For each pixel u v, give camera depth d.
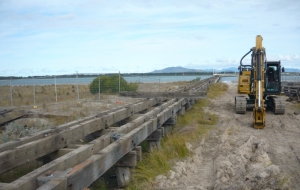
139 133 6.69
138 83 26.28
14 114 11.01
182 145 8.58
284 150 9.00
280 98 16.70
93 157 4.65
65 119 11.89
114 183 6.68
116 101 18.78
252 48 16.20
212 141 10.23
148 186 6.28
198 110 16.80
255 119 12.41
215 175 6.94
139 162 7.12
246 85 16.92
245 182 6.27
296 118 14.96
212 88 33.00
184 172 7.22
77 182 4.06
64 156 4.73
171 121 10.81
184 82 43.91
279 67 16.38
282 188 5.80
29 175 3.97
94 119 7.51
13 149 5.10
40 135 6.23
